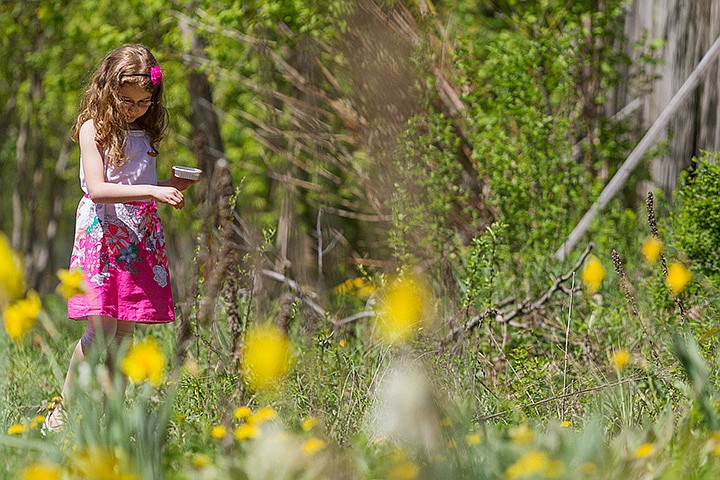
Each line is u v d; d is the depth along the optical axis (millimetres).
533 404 6805
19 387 8617
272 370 3988
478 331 8344
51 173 29781
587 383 7598
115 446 5027
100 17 20719
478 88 14438
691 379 5789
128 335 7961
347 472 4855
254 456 5012
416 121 13109
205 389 7215
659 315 9430
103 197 7488
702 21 15938
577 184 13992
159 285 7875
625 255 12727
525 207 12984
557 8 16734
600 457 5047
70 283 5215
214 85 21719
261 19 16578
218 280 5918
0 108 27906
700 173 11297
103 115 7719
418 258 12164
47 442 5801
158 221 7984
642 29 17234
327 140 16906
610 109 17578
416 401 4043
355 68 14398
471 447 5000
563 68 14453
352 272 16016
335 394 7059
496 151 13289
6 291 4238
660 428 5516
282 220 15039
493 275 9516
